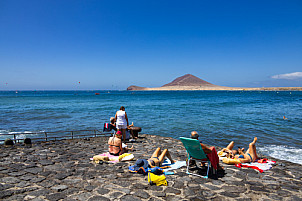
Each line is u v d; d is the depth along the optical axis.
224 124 16.77
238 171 5.46
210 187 4.39
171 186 4.41
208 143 10.99
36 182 4.49
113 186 4.34
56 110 29.23
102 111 28.08
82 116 22.66
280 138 11.88
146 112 26.33
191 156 5.34
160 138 10.38
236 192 4.15
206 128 15.09
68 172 5.18
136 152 7.49
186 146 5.15
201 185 4.49
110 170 5.36
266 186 4.48
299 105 37.31
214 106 35.88
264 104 40.31
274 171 5.50
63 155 6.92
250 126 15.77
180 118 20.50
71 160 6.30
